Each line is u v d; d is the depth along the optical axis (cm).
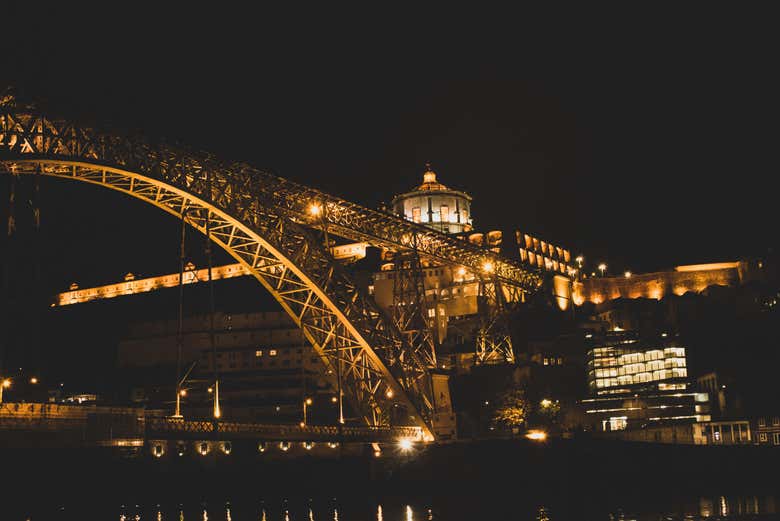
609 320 16688
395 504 7419
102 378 14288
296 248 9112
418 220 18175
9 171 6675
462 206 18625
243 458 8306
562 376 13675
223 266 14312
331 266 9300
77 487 6644
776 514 6178
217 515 6650
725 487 8194
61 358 14450
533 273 15562
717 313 16275
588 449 9475
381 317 9819
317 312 9650
